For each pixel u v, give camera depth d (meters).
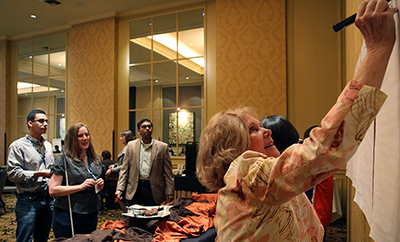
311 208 0.84
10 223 4.23
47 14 6.22
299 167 0.52
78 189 1.98
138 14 6.03
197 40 5.50
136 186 3.16
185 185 3.72
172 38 5.71
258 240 0.60
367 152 1.10
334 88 4.49
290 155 0.55
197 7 5.48
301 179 0.52
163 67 5.77
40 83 7.20
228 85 5.04
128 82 6.06
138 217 1.75
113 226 1.84
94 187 2.14
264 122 1.26
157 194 3.13
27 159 2.47
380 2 0.50
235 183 0.65
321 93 4.55
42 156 2.59
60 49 7.00
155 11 5.87
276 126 1.21
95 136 6.17
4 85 7.48
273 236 0.61
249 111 0.82
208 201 2.36
